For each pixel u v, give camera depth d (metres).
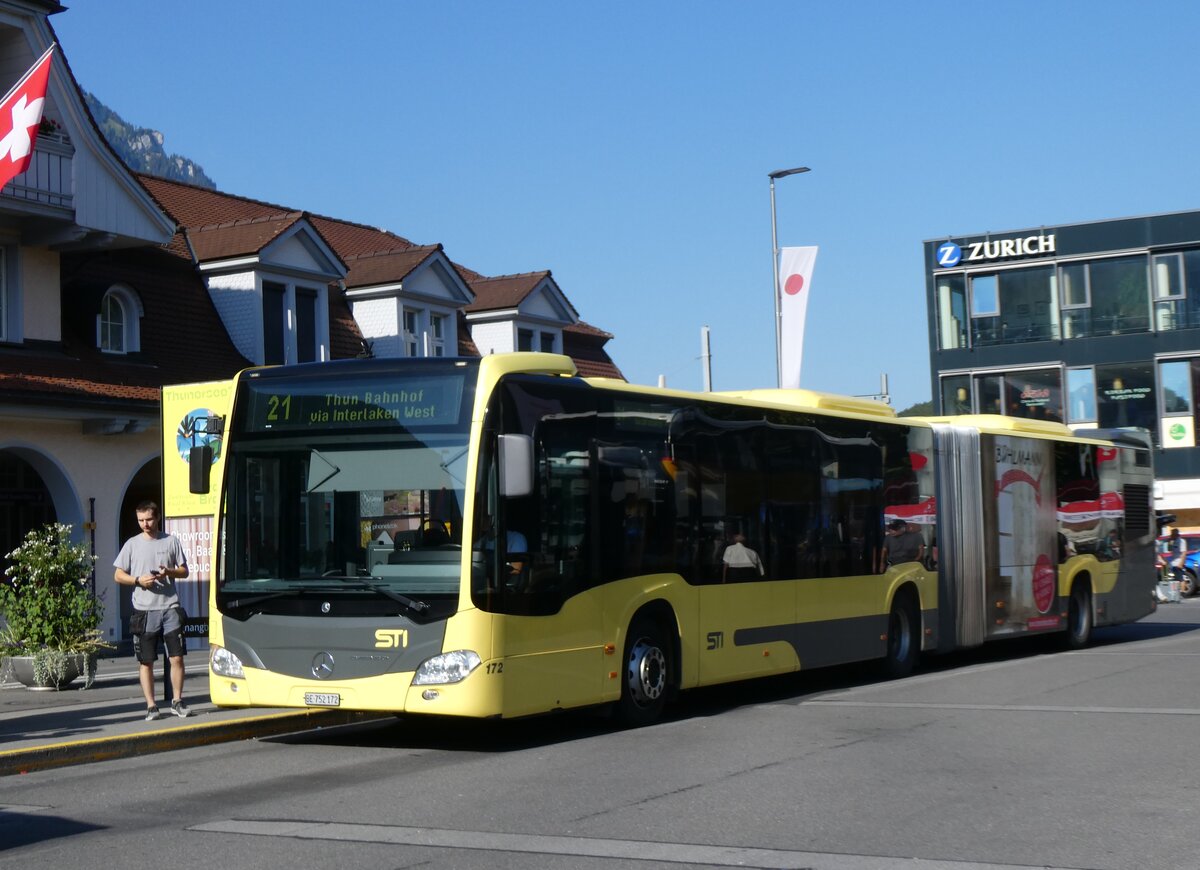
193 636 14.37
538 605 11.98
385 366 12.16
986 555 20.36
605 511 12.93
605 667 12.75
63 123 25.02
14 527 25.42
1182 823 8.27
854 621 17.03
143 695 15.51
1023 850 7.57
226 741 12.92
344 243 38.78
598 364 43.25
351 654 11.70
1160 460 50.25
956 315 53.31
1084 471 23.52
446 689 11.38
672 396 14.09
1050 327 51.94
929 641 18.86
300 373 12.45
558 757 11.36
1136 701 14.66
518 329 39.09
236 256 29.77
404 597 11.55
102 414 24.84
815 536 16.36
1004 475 21.03
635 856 7.51
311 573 12.02
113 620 25.66
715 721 13.58
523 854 7.59
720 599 14.48
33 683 16.59
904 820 8.41
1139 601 25.22
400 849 7.77
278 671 11.98
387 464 11.91
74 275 26.59
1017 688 16.28
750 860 7.39
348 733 13.51
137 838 8.25
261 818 8.83
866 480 17.58
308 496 12.15
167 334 28.23
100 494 25.52
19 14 24.53
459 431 11.75
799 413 16.31
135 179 26.25
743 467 15.13
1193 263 50.19
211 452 12.80
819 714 14.00
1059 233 51.78
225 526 12.45
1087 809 8.72
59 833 8.48
